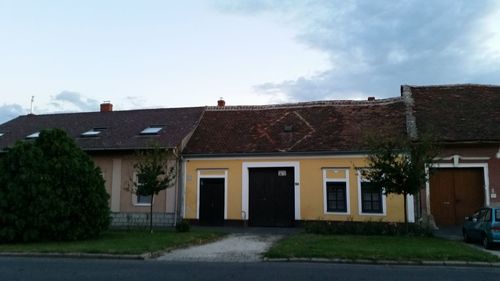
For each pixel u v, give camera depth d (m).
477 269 11.45
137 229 20.94
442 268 11.57
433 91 25.86
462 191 21.12
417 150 17.28
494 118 22.08
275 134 24.64
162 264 12.15
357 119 24.67
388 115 24.42
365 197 21.84
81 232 16.59
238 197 23.47
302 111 26.61
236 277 10.04
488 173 20.58
